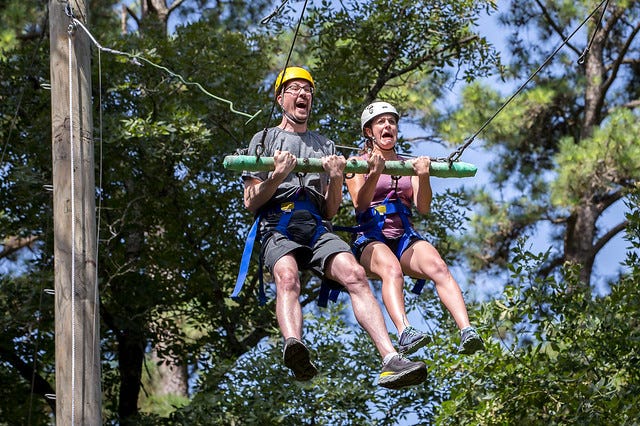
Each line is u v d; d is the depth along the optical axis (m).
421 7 16.44
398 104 17.22
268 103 16.05
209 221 16.09
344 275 6.88
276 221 7.07
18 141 15.62
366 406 13.71
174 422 14.25
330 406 13.62
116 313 15.71
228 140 15.88
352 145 15.57
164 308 16.03
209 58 16.06
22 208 15.66
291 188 7.10
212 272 16.08
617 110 19.78
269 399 13.55
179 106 15.23
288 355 6.62
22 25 18.11
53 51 8.87
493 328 11.09
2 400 15.51
